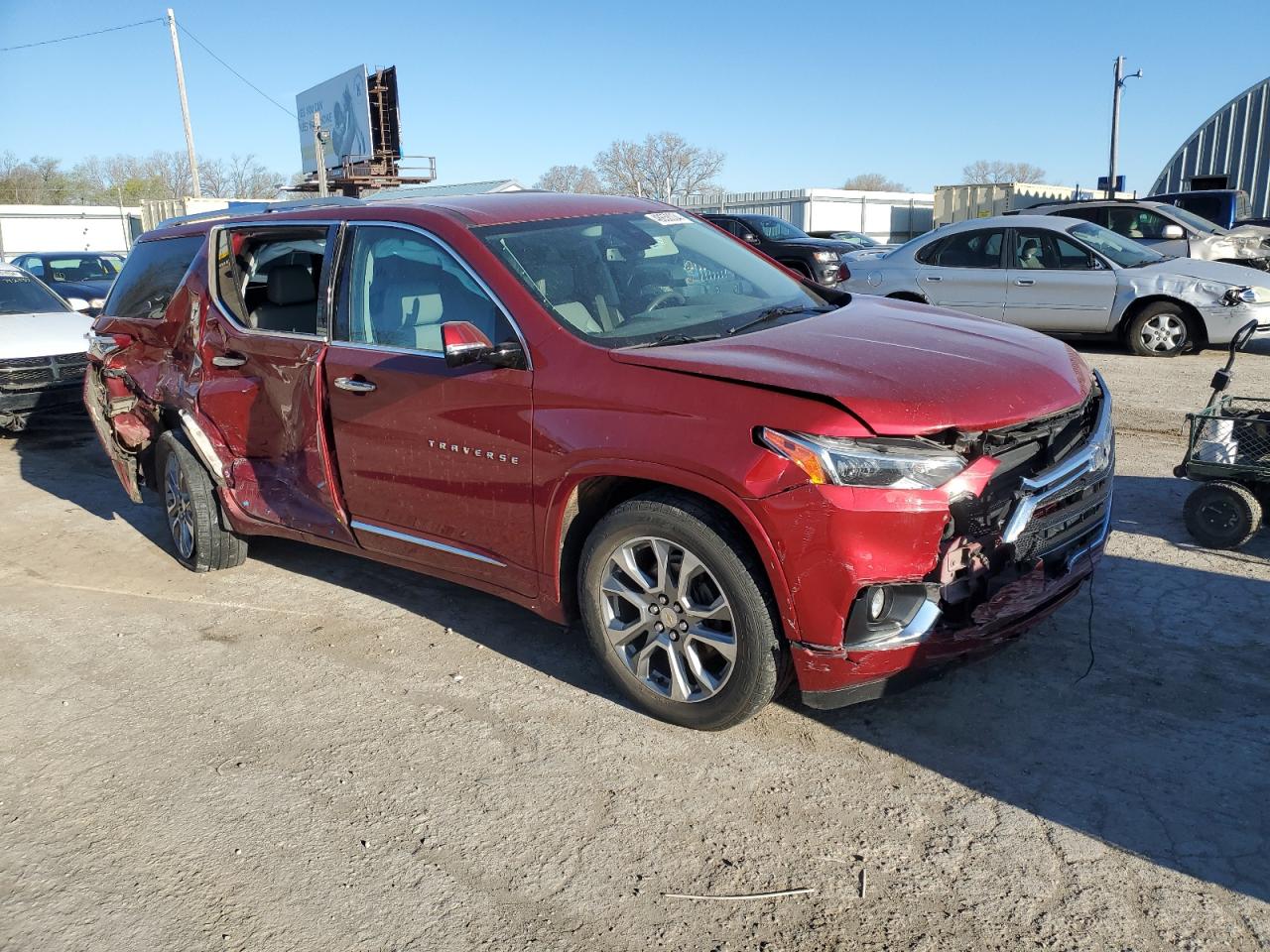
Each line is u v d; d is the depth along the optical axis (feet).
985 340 12.18
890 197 145.28
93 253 61.11
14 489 24.81
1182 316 34.91
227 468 16.58
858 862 9.35
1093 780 10.33
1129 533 17.25
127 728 12.57
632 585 11.64
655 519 10.95
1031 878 9.00
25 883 9.72
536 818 10.27
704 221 16.33
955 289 38.50
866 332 12.20
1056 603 11.48
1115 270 35.60
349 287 14.19
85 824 10.61
